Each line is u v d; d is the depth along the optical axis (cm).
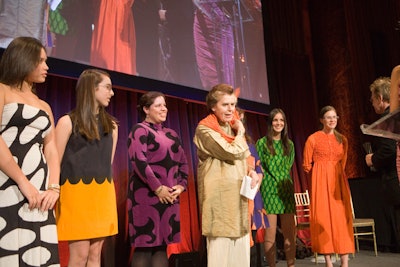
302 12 596
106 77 201
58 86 314
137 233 222
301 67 570
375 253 417
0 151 138
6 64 154
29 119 150
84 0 325
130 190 234
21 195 143
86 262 186
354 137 535
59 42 303
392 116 106
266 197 303
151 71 370
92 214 184
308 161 316
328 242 298
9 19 274
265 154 311
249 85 477
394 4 589
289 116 534
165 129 251
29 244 141
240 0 491
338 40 563
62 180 184
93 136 189
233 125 211
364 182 473
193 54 414
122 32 351
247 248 199
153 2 385
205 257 374
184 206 374
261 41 512
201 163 204
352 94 544
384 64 568
